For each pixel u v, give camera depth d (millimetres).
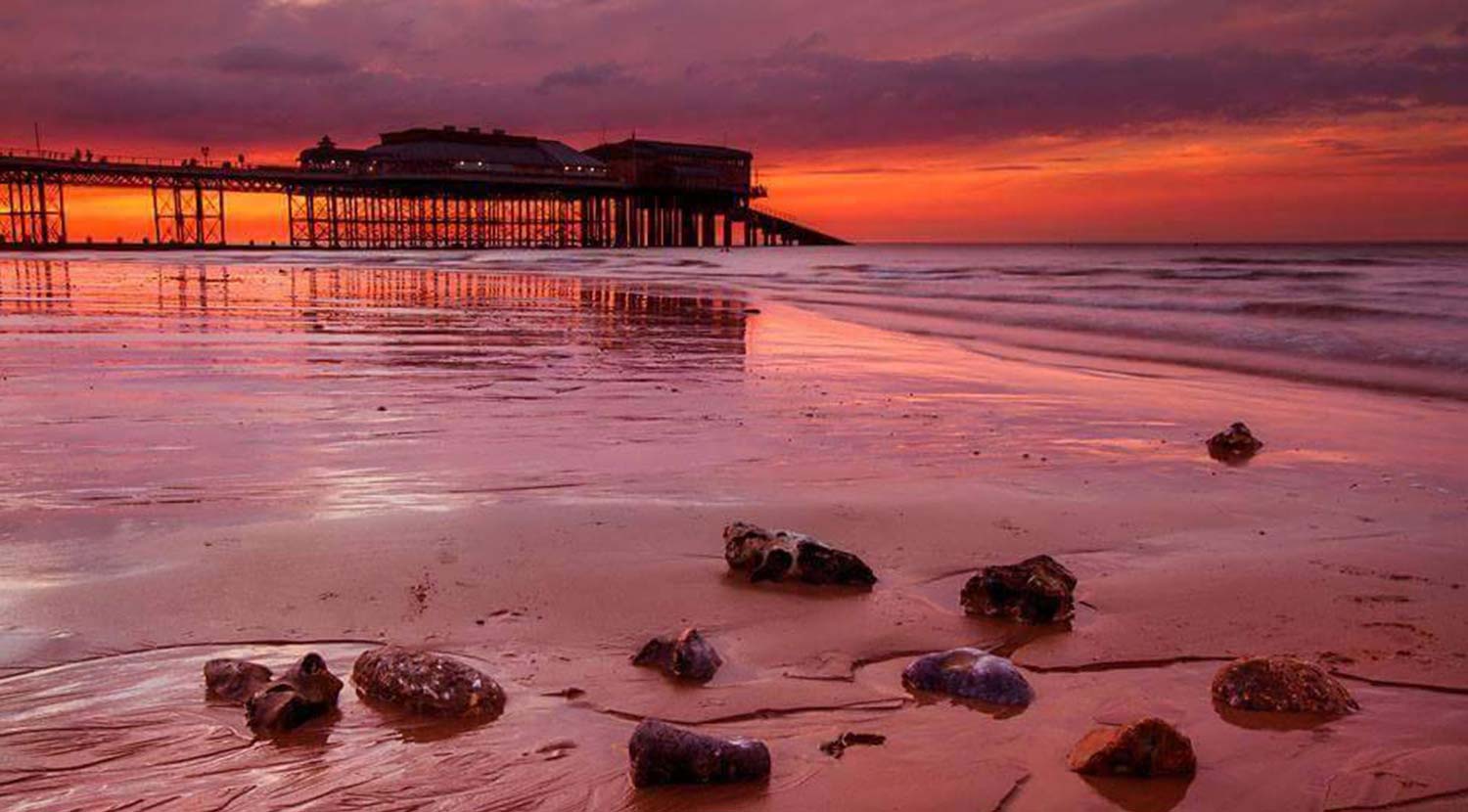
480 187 132125
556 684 3973
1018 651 4438
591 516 6293
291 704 3588
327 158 126500
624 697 3873
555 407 10320
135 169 115125
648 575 5254
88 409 9570
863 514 6547
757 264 64562
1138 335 20391
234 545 5543
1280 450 9016
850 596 5082
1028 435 9477
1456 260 59688
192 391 10734
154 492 6609
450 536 5797
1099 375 14273
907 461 8188
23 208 115312
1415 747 3551
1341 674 4199
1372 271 44375
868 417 10219
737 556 5359
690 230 163875
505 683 3967
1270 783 3299
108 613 4562
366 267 52531
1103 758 3332
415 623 4531
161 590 4852
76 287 30484
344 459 7703
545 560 5434
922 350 17031
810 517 6434
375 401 10414
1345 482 7719
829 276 46906
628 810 3068
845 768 3355
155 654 4156
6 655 4121
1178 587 5270
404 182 123938
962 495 7082
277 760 3346
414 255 88375
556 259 75000
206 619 4516
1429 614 4875
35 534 5676
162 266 50688
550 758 3387
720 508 6570
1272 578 5414
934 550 5848
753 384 12312
